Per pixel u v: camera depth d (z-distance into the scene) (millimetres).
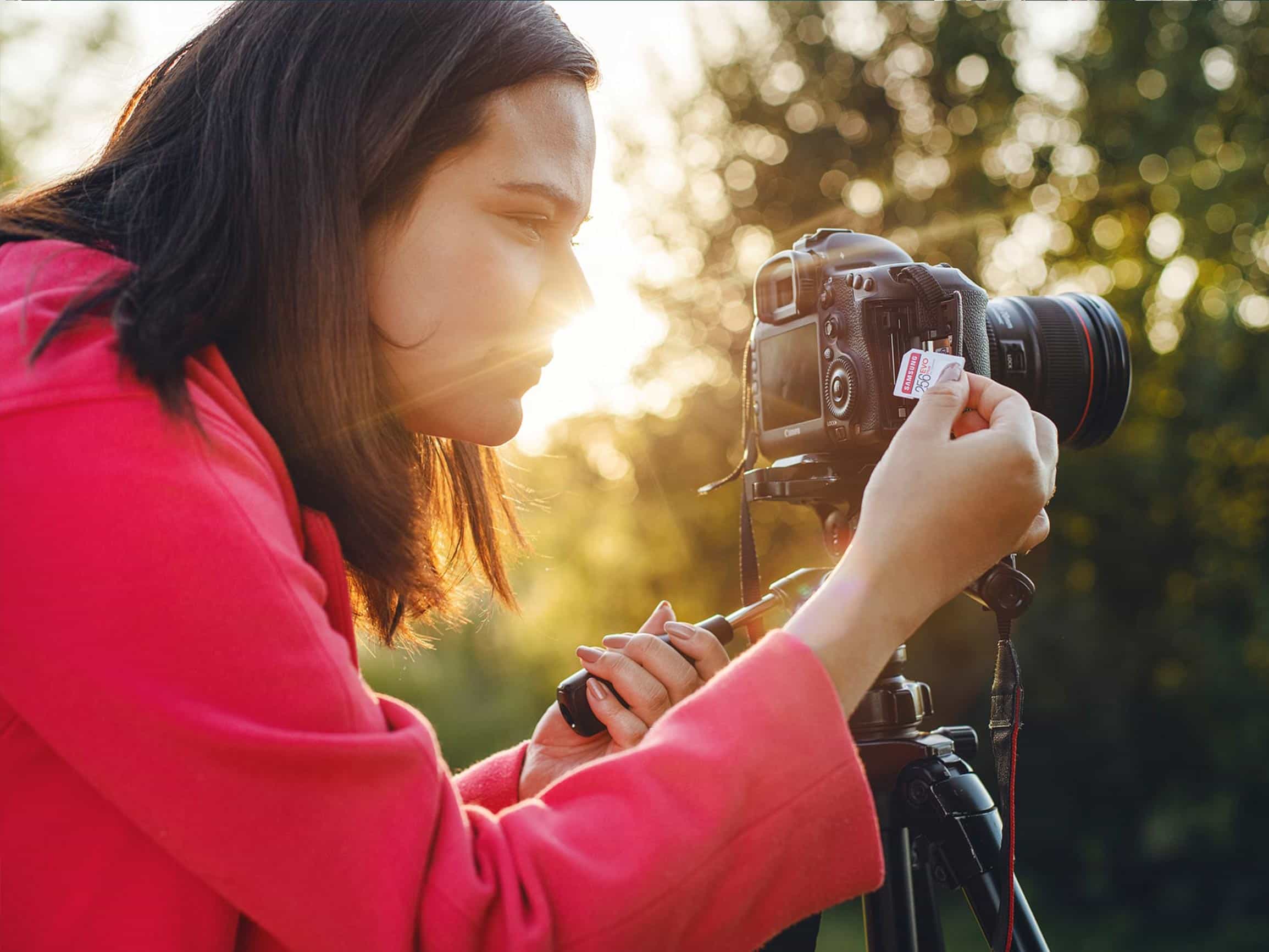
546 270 801
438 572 911
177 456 564
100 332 601
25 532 538
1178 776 7348
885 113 9609
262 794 537
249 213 708
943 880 1094
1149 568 7617
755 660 648
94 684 528
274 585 568
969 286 1134
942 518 699
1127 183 8000
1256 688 6969
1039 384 1262
